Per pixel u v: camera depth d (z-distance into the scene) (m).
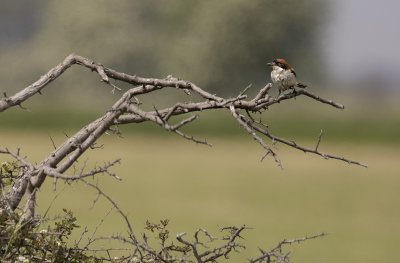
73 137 4.65
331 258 14.26
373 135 36.12
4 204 4.47
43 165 4.54
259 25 53.47
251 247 14.48
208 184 25.16
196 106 4.41
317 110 36.97
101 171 3.86
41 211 15.23
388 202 22.19
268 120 35.97
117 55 56.09
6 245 4.19
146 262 4.56
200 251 12.41
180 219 17.92
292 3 53.53
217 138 37.44
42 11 61.22
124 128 38.19
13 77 59.66
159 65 56.38
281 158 32.66
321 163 31.61
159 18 56.75
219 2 53.50
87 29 56.28
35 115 38.25
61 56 57.53
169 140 37.59
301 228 17.56
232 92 54.25
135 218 17.27
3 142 32.66
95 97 50.28
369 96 43.34
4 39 62.53
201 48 53.50
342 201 22.36
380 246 15.71
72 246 4.59
